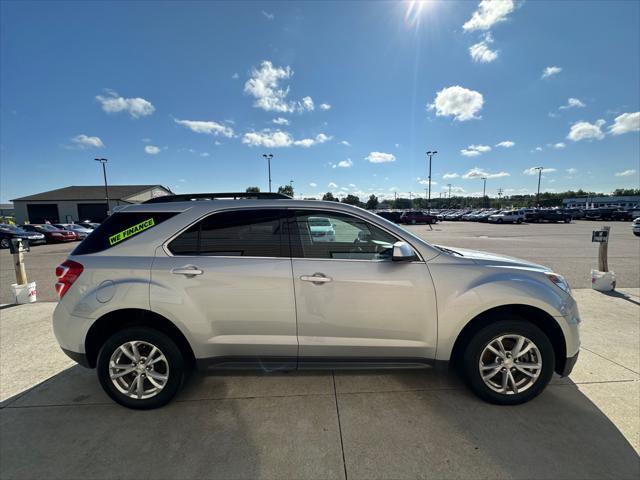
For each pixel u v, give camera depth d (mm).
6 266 10461
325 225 2590
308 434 2254
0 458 2062
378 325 2508
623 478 1854
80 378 3037
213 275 2463
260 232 2564
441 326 2502
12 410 2551
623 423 2311
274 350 2525
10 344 3805
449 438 2191
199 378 2980
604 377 2910
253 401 2637
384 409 2514
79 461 2031
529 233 21500
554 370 2656
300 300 2475
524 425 2307
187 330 2473
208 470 1958
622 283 6418
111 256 2533
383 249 2578
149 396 2535
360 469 1954
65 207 44156
